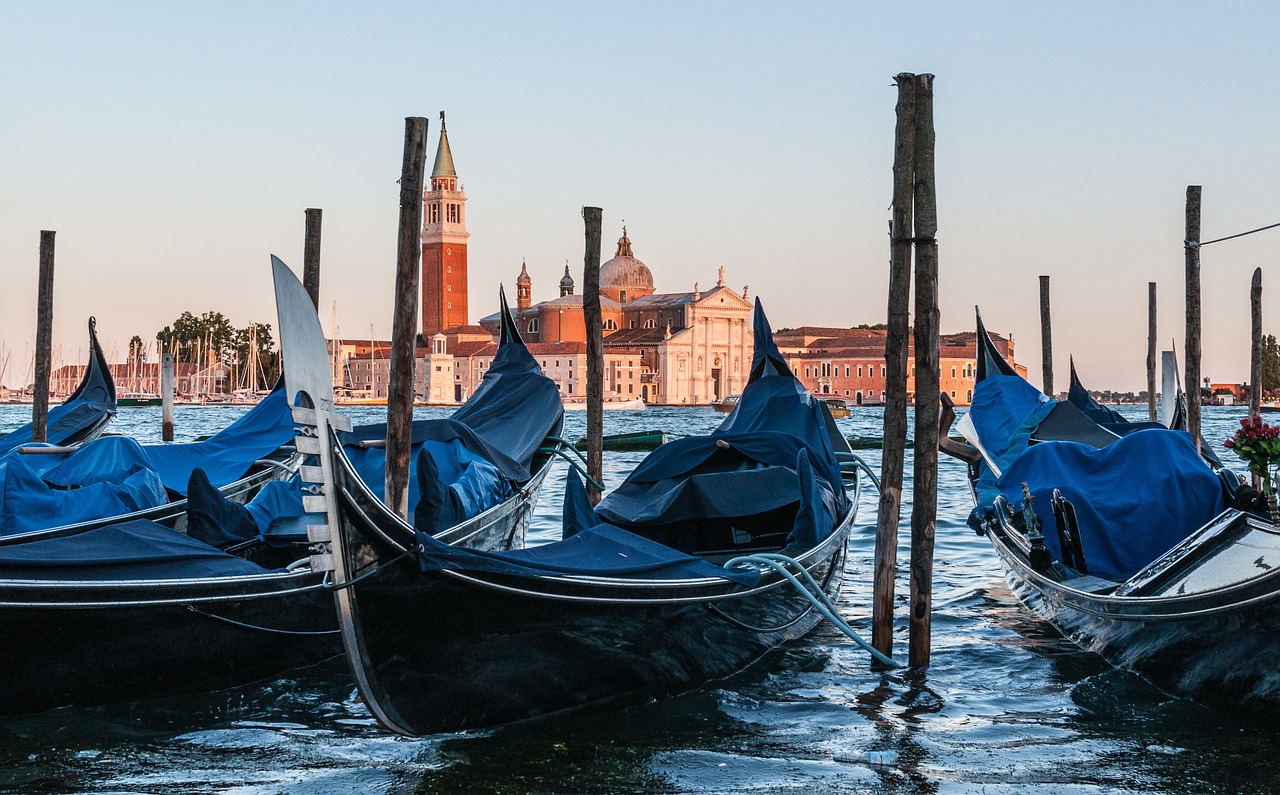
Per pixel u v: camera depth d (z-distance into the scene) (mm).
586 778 8078
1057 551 11680
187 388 139000
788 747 8703
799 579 11156
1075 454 11875
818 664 10898
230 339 147625
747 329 167000
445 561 8242
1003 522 12078
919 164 10453
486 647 8633
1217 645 8883
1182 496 11164
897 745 8727
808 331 186375
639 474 13148
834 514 12859
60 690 9227
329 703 9758
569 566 9156
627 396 158250
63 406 20281
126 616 9320
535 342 173250
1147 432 11664
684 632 9820
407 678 8352
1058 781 7980
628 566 9516
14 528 11773
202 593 9664
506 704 8883
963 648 11375
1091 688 9969
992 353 18984
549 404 18062
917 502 10672
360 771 8219
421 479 10570
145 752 8586
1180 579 9539
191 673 9805
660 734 8969
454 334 171250
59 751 8578
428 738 8773
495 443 16891
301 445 7625
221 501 11266
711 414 125312
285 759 8461
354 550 7973
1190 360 17422
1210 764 8164
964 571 15477
